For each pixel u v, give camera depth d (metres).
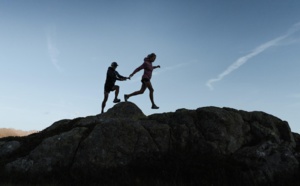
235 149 14.76
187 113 15.97
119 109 17.11
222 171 12.34
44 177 13.56
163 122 15.92
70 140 14.80
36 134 18.84
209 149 14.45
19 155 15.44
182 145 14.77
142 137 14.62
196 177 12.39
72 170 13.67
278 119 16.94
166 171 12.81
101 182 12.60
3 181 12.97
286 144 15.04
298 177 12.62
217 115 15.27
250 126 16.09
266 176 12.56
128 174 13.02
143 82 16.47
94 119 16.80
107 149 14.12
